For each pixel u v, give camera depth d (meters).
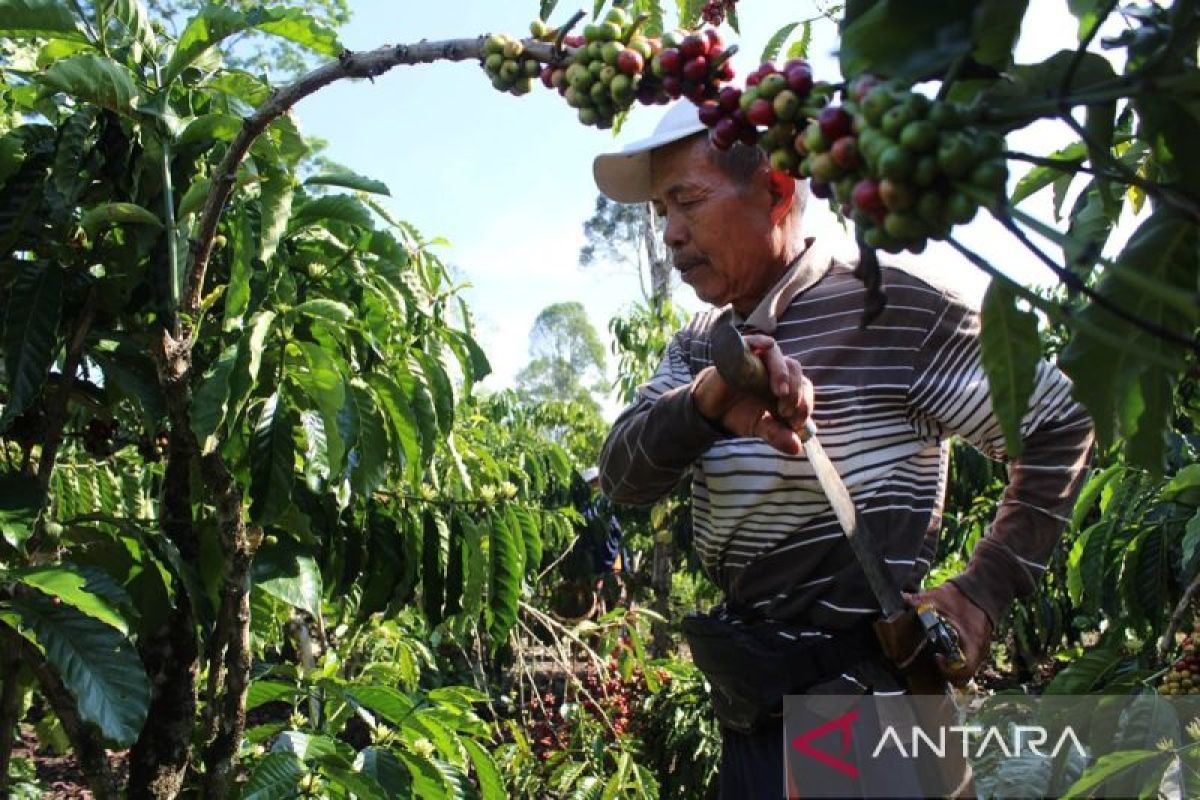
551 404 12.28
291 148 1.85
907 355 1.40
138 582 1.96
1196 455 3.02
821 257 1.50
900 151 0.58
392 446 2.20
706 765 4.41
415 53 1.24
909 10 0.64
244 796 1.84
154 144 1.82
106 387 2.14
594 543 7.82
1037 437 1.36
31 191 1.86
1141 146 1.16
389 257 2.15
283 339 1.89
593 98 0.96
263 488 1.87
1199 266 0.75
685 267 1.50
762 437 1.20
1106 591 2.83
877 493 1.39
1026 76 0.72
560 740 4.09
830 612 1.35
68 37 1.85
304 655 3.29
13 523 1.70
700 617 1.47
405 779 2.06
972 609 1.28
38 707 3.92
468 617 2.56
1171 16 0.66
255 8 1.79
